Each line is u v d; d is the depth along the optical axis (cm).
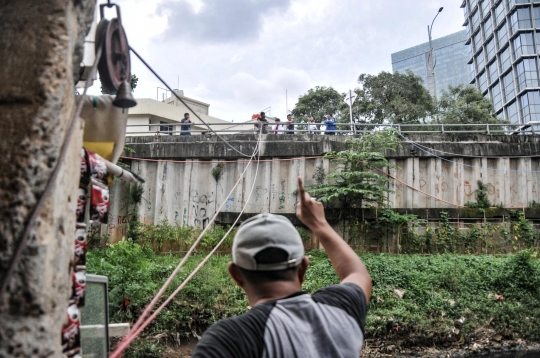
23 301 164
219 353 160
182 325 1091
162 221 1603
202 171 1686
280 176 1678
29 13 186
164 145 1675
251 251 186
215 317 1119
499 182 1698
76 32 200
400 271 1331
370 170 1653
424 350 1143
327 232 229
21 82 178
